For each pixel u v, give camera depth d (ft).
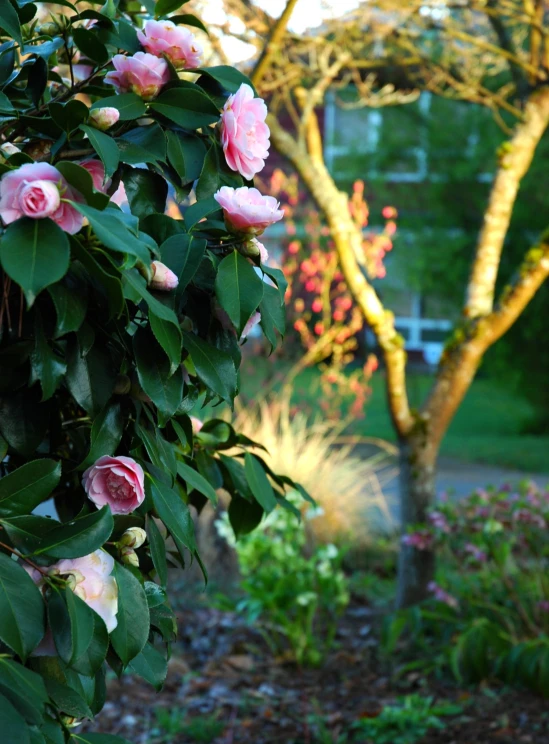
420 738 11.13
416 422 15.31
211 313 4.13
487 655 13.26
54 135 4.08
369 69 17.90
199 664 14.23
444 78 16.21
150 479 4.00
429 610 14.69
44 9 9.93
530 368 35.83
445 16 15.57
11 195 3.22
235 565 18.20
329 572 14.76
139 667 4.01
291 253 28.50
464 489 26.84
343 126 48.06
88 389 3.77
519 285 14.71
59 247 3.08
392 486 26.50
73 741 3.59
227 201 3.90
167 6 4.59
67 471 4.42
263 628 15.46
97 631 3.28
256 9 13.47
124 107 4.13
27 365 3.82
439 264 37.99
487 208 15.38
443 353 15.52
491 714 11.88
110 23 4.52
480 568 14.67
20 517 3.41
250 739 11.32
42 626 3.15
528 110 15.16
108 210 3.58
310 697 12.80
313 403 27.40
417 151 39.40
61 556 3.29
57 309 3.32
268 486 5.21
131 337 4.01
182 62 4.39
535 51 15.16
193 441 5.24
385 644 13.88
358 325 26.32
